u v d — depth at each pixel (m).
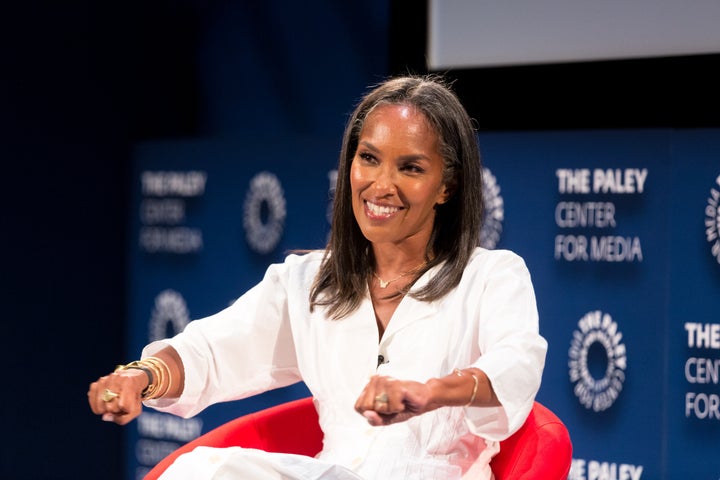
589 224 10.38
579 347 10.45
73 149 13.80
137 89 14.57
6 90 13.02
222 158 12.94
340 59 13.83
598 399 10.34
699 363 9.84
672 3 10.68
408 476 6.32
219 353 6.86
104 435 14.07
